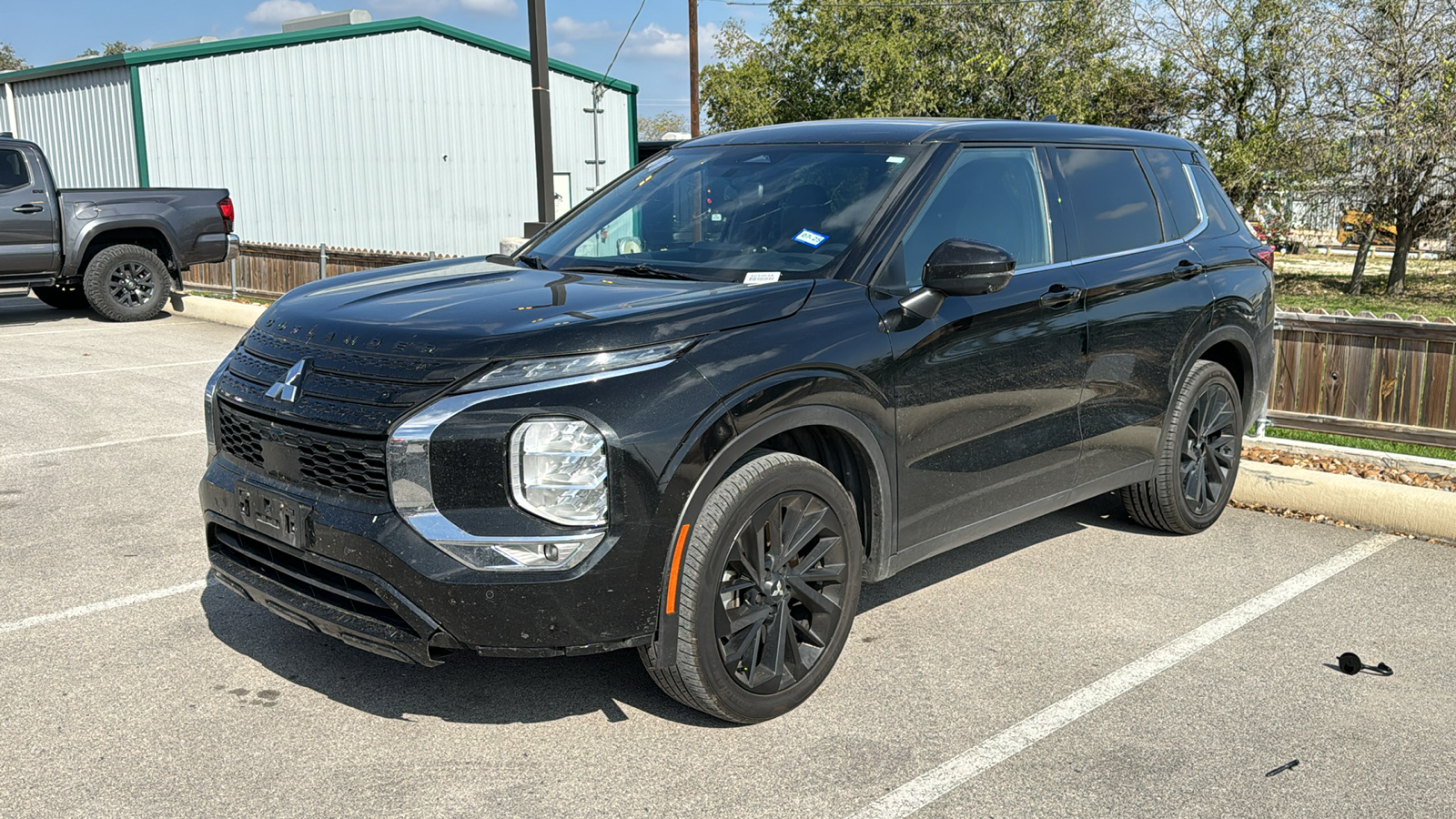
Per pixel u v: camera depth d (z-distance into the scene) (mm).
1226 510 5941
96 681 3666
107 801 2953
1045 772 3184
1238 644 4125
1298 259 36906
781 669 3443
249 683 3668
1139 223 4961
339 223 24656
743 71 34031
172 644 3965
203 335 12195
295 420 3184
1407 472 6152
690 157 4660
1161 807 3004
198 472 6336
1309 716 3557
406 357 3117
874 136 4277
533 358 3031
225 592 4484
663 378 3102
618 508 3010
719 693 3277
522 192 27609
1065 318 4328
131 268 13227
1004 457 4148
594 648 3064
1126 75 27891
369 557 3014
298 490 3244
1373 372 6906
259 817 2889
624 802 2990
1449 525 5367
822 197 4020
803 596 3523
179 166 22141
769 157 4387
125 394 8664
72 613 4230
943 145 4156
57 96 23078
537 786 3066
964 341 3895
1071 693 3699
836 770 3178
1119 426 4750
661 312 3229
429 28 25375
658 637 3158
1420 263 33500
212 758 3188
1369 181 22953
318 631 3297
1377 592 4699
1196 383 5121
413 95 25375
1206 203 5469
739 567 3312
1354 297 25266
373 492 3061
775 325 3387
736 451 3188
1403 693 3738
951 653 4000
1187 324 5020
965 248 3590
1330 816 2977
